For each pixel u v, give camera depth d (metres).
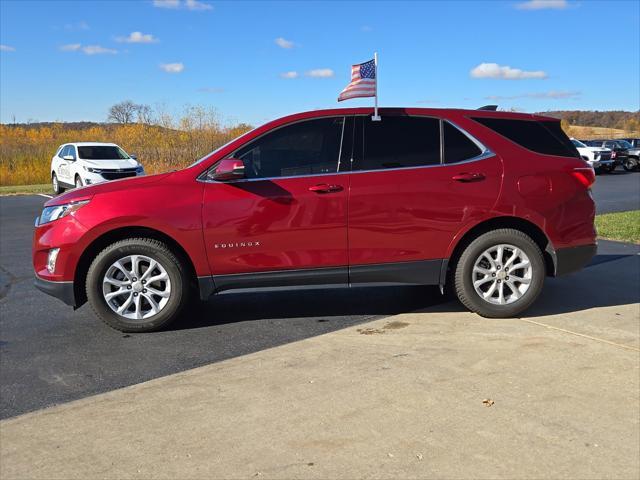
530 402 3.33
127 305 4.82
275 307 5.54
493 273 4.97
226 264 4.79
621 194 17.39
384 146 4.94
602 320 4.86
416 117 5.03
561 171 5.04
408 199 4.84
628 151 30.94
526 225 5.08
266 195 4.76
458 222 4.89
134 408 3.40
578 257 5.11
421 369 3.86
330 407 3.33
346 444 2.91
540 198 4.96
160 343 4.59
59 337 4.78
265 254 4.80
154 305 4.84
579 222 5.09
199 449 2.91
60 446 2.98
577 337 4.43
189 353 4.35
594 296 5.64
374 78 5.65
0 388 3.75
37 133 33.41
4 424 3.24
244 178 4.83
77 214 4.72
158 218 4.68
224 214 4.73
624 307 5.25
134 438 3.04
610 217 11.16
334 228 4.81
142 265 4.87
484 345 4.30
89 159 18.67
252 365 4.04
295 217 4.77
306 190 4.79
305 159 4.89
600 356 4.02
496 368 3.84
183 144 30.34
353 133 4.94
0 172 28.70
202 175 4.85
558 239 5.03
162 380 3.83
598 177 26.19
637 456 2.76
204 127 30.45
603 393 3.43
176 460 2.81
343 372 3.84
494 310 4.96
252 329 4.89
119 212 4.67
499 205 4.91
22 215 14.44
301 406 3.35
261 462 2.77
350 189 4.80
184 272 4.86
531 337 4.46
